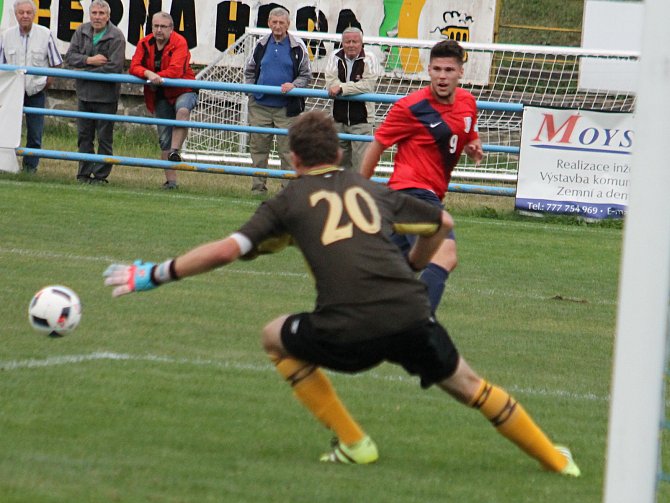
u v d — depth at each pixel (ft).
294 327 54.34
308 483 52.54
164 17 169.68
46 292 63.62
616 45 226.17
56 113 171.12
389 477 54.60
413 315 52.65
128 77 169.37
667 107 43.70
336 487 52.19
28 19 173.88
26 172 176.76
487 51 226.79
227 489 50.70
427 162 85.35
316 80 234.79
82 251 121.39
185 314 94.12
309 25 236.22
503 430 56.80
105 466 53.01
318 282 53.31
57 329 63.10
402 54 235.20
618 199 166.40
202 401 67.36
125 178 186.19
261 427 62.75
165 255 121.70
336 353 53.36
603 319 104.73
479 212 172.45
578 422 68.80
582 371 83.35
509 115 228.02
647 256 44.14
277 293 106.93
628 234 44.52
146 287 53.06
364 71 167.02
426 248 56.49
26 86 173.17
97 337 83.25
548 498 52.47
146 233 135.44
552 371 82.69
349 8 235.40
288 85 167.63
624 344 44.57
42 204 151.94
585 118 165.68
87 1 234.58
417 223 55.06
